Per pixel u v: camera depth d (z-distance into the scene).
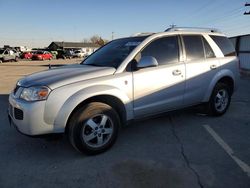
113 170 3.56
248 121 5.54
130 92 4.21
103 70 4.07
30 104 3.61
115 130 4.12
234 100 7.54
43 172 3.55
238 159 3.82
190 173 3.44
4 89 10.53
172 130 5.03
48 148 4.28
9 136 4.82
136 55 4.34
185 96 4.98
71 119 3.76
